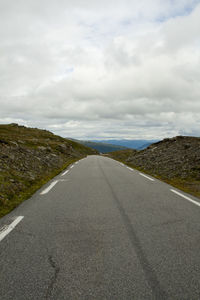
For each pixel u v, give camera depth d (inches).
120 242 147.6
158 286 100.1
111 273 110.6
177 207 235.1
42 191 326.3
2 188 304.7
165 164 652.1
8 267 116.3
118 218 198.4
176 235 159.3
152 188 348.2
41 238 154.3
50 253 132.0
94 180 435.5
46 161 736.3
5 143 698.2
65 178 466.6
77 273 110.7
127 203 252.5
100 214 210.7
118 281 104.0
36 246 141.5
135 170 629.9
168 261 122.3
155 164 697.6
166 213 213.3
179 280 104.7
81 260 123.6
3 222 189.0
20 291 97.0
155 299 91.4
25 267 116.3
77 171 603.8
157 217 201.2
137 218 198.4
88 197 284.2
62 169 674.2
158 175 531.5
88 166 771.4
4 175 378.6
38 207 237.6
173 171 539.8
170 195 295.7
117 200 267.3
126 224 182.5
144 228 173.3
